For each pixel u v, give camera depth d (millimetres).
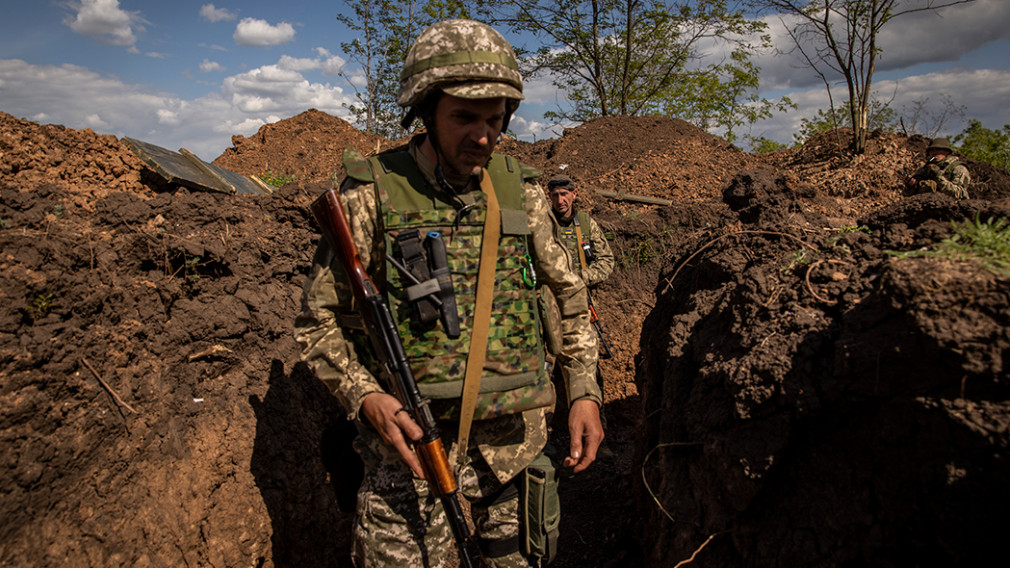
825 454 1532
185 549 2244
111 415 2203
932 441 1274
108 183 3111
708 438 1836
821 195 7305
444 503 1735
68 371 2092
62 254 2256
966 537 1183
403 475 1932
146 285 2572
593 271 4570
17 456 1858
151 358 2498
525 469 2029
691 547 1908
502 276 1873
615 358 5438
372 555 1921
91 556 1972
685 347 2355
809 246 2148
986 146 12391
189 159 3924
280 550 2609
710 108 15109
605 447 4582
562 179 4449
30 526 1858
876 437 1413
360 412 1851
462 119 1732
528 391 1902
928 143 8203
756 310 1923
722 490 1767
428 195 1854
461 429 1839
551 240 2064
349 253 1791
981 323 1241
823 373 1532
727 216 6004
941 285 1315
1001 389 1213
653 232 5898
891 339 1378
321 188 3605
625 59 14008
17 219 2281
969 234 1468
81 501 2020
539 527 1990
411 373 1759
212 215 3088
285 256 3326
